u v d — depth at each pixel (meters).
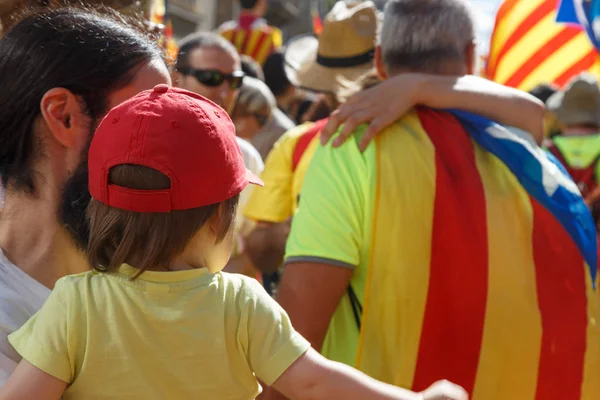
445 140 1.91
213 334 1.32
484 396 1.83
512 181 1.91
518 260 1.84
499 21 4.20
